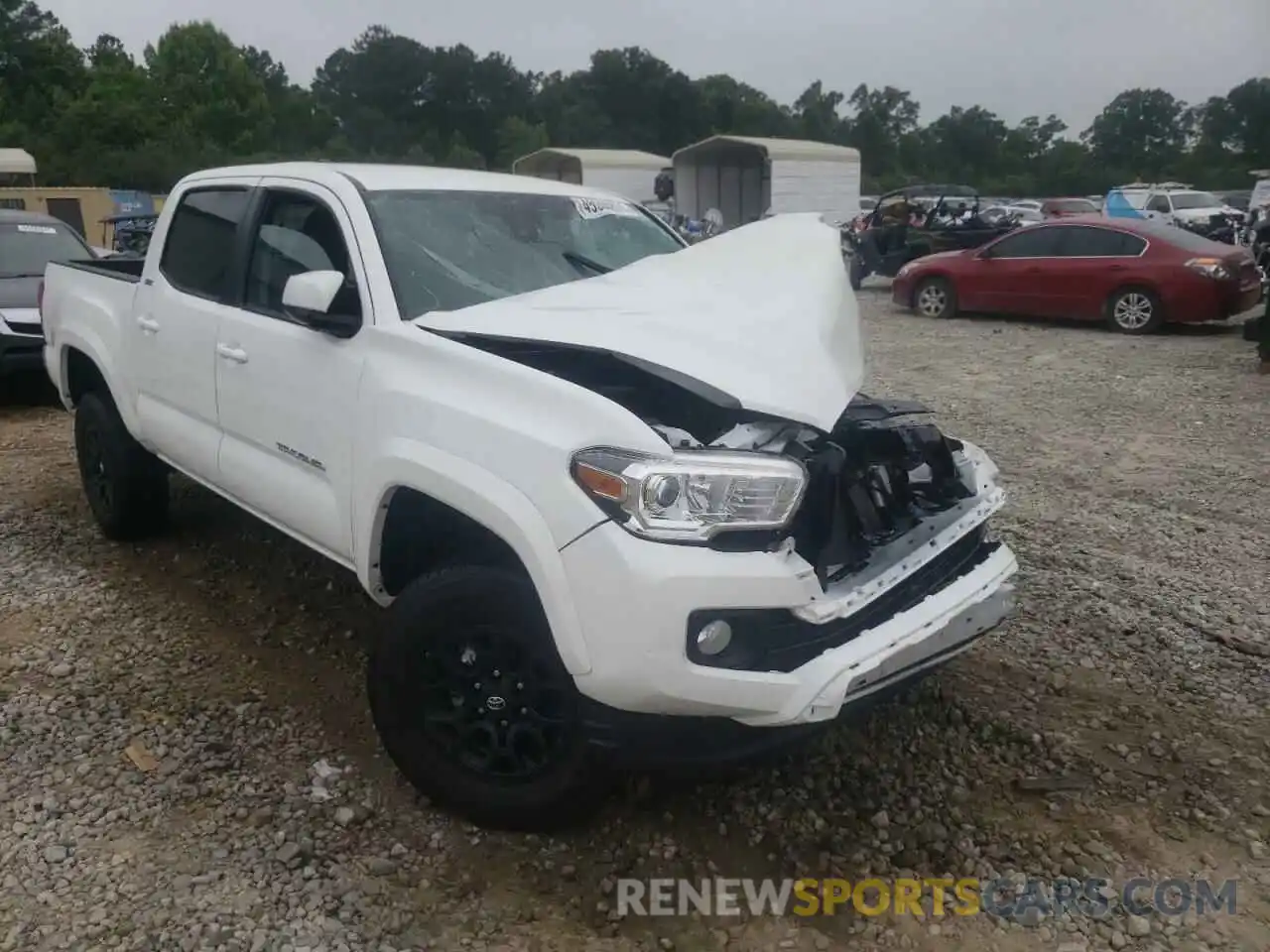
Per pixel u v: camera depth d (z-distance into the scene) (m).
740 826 3.22
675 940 2.77
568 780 2.97
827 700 2.66
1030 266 13.82
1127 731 3.71
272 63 93.88
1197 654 4.27
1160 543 5.52
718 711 2.69
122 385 4.93
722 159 29.89
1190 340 12.28
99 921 2.78
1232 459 7.11
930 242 18.73
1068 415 8.51
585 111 97.56
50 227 10.27
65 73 71.31
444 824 3.20
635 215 4.62
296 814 3.24
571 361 3.22
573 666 2.73
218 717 3.80
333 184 3.82
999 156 101.56
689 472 2.65
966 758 3.56
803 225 4.03
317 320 3.45
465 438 2.95
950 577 3.16
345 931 2.77
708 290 3.46
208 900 2.86
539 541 2.75
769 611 2.70
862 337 3.64
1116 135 108.62
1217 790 3.37
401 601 3.13
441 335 3.25
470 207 3.99
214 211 4.42
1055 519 5.93
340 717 3.81
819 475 2.92
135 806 3.27
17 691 3.95
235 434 4.12
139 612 4.67
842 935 2.80
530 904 2.88
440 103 101.69
